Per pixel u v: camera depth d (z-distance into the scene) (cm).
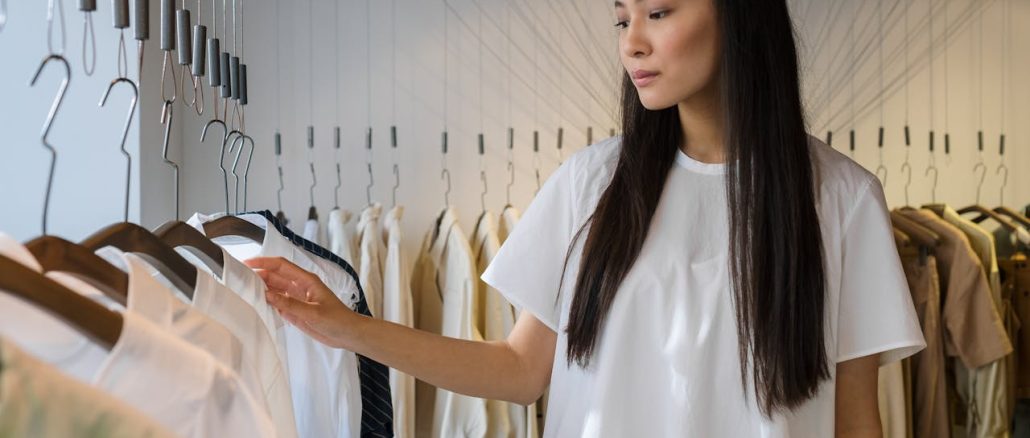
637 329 124
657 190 126
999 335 243
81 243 73
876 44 284
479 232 236
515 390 134
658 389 124
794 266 118
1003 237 284
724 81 118
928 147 287
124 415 47
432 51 269
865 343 124
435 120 270
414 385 233
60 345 67
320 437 118
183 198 256
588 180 132
